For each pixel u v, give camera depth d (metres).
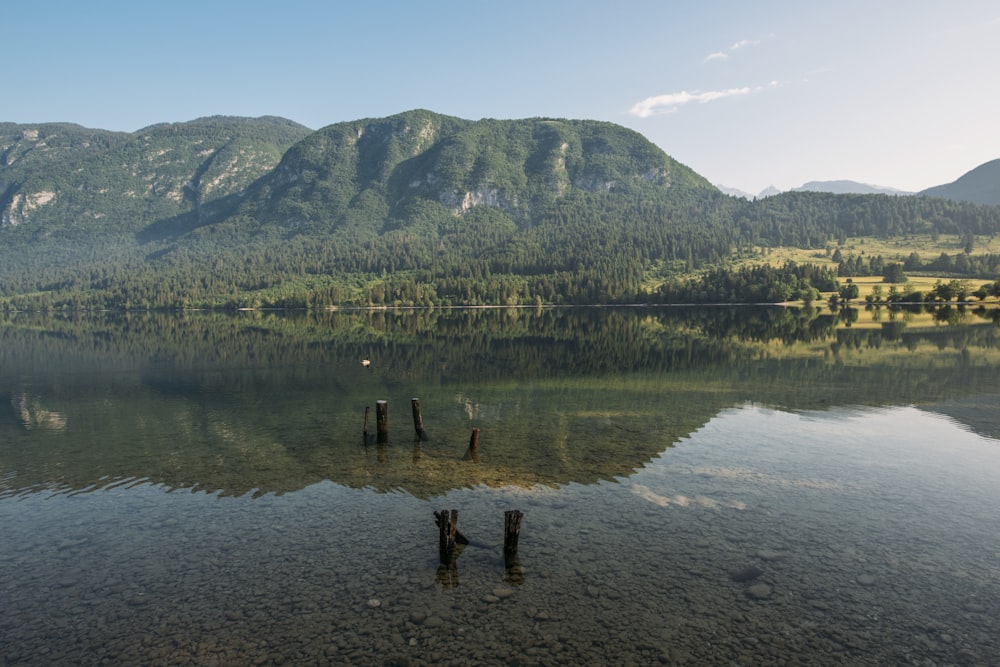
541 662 12.77
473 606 14.93
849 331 92.12
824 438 29.94
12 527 20.38
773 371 52.75
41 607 15.35
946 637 13.54
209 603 15.34
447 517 17.14
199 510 21.62
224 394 47.59
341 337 104.81
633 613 14.52
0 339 107.25
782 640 13.45
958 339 75.88
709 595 15.28
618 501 21.66
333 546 18.41
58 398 46.41
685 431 31.92
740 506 21.06
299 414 39.34
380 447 30.11
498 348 81.31
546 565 16.89
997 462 25.75
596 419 35.47
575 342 87.00
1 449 30.69
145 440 32.41
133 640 13.90
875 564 16.80
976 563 16.81
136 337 109.62
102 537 19.42
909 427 31.95
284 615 14.71
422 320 163.12
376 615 14.62
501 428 33.66
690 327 113.31
